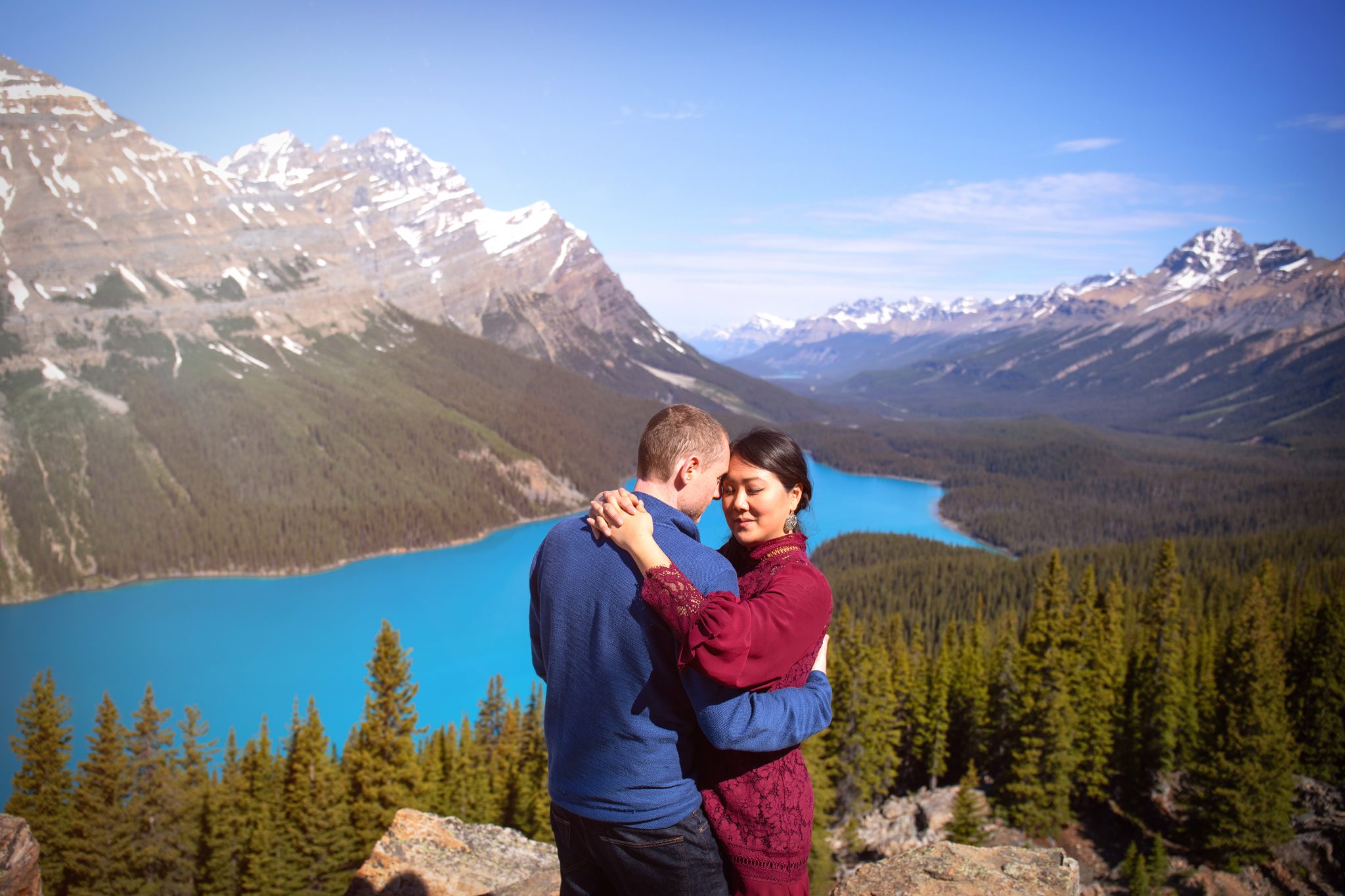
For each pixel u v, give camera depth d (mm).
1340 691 50438
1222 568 130375
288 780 39188
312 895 37281
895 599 136875
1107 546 166250
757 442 4238
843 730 51625
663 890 4148
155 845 39812
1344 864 41812
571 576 4082
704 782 4215
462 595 172875
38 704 40500
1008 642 55594
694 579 3881
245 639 145000
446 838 10641
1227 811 43719
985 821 48281
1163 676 50844
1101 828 49656
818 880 42562
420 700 113938
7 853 6250
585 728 4043
